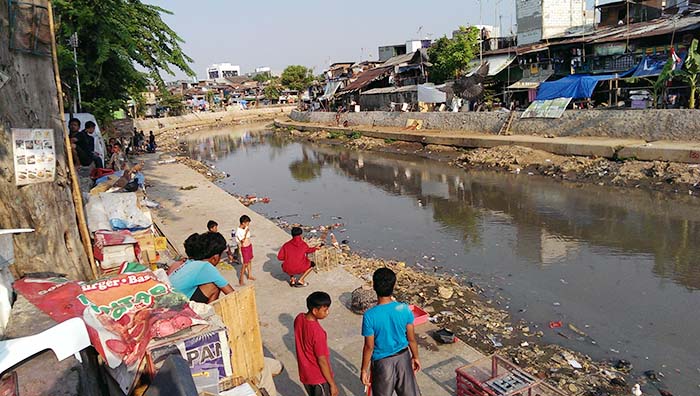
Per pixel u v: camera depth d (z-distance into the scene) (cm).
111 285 459
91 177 1214
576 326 920
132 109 5931
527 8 3931
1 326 365
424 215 1814
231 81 12094
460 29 4231
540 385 597
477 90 3447
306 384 546
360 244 1497
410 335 492
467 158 2781
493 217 1728
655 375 754
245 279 1038
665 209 1647
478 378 630
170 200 1886
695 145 2023
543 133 2822
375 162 3194
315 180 2714
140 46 2278
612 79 2717
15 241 479
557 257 1296
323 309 521
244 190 2489
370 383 516
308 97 8988
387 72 5166
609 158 2225
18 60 512
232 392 424
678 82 2552
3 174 470
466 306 991
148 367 398
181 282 538
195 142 5188
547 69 3384
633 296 1039
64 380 318
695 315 941
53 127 576
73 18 1962
